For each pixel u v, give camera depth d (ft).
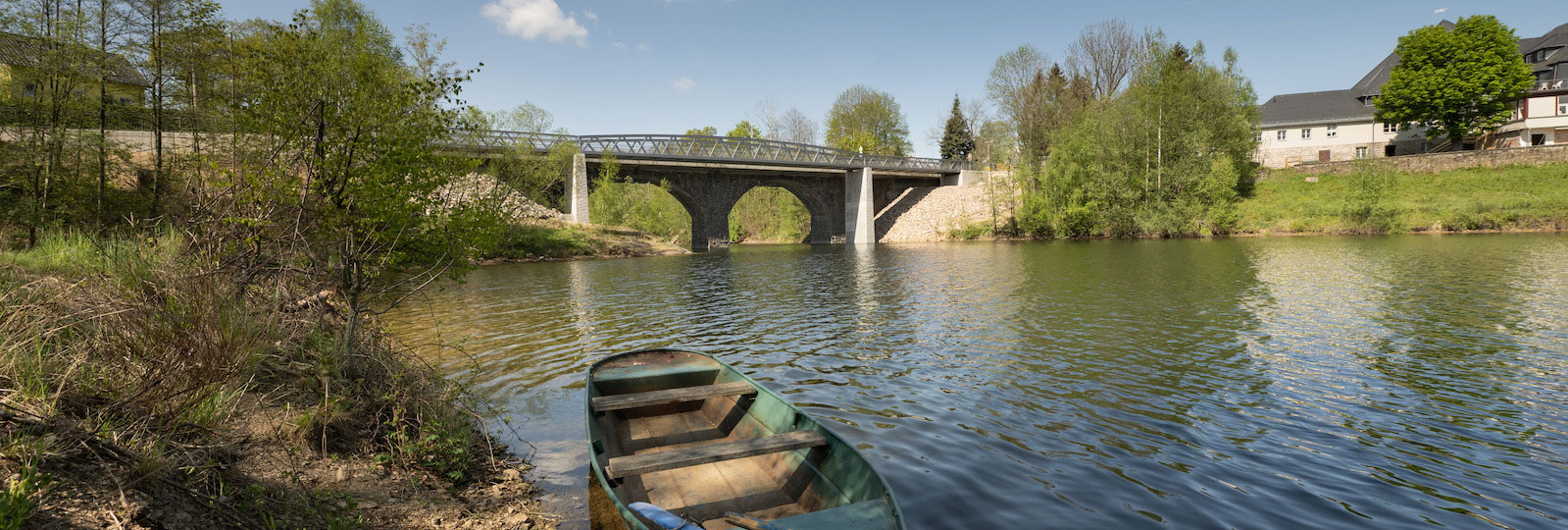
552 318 52.29
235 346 19.06
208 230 24.20
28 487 10.48
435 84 25.25
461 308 57.82
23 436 12.26
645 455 17.16
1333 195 161.68
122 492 11.96
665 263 117.08
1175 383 30.89
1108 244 139.74
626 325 49.08
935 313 52.49
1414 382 30.42
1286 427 24.80
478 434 23.50
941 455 22.11
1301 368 33.14
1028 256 112.16
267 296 24.52
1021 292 63.46
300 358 22.68
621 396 22.44
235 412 17.42
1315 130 201.67
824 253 146.72
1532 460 21.44
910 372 33.71
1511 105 182.60
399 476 18.15
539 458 21.74
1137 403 27.84
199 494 13.39
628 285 78.28
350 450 18.83
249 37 49.93
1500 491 19.24
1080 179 169.78
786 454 18.76
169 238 26.58
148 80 64.75
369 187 23.48
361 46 24.90
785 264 111.96
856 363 35.91
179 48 63.36
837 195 221.05
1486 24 169.48
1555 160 152.15
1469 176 158.40
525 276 90.58
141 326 17.83
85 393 15.42
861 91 281.13
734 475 18.58
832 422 25.75
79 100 61.82
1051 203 172.86
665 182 178.09
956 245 159.74
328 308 26.04
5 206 52.65
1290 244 118.21
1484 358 34.32
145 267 22.68
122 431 14.17
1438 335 39.93
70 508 11.12
